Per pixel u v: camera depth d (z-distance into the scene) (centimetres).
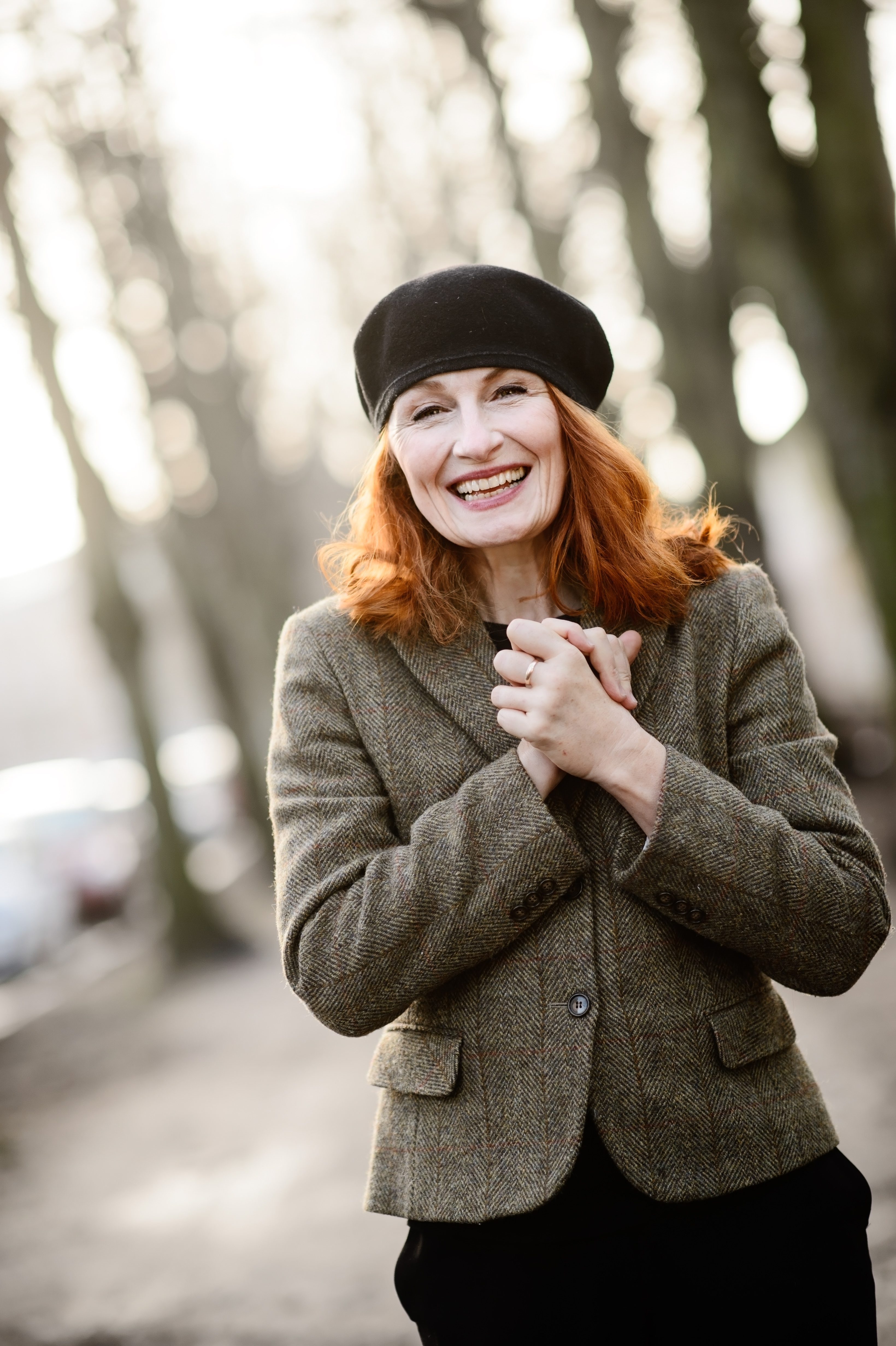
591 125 1165
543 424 167
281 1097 707
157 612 2552
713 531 182
